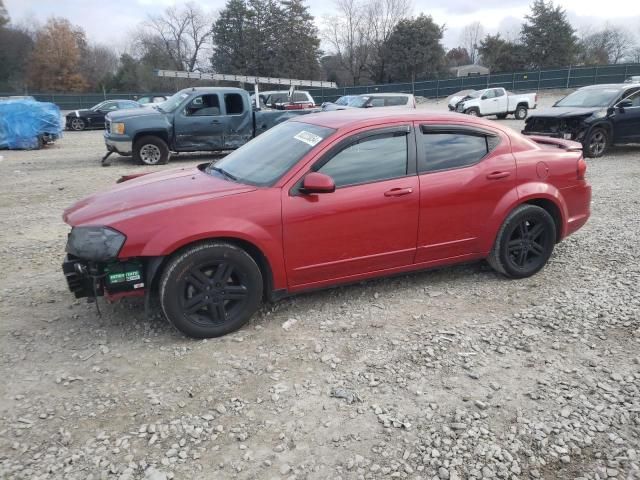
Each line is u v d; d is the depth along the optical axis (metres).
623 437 2.87
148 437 2.90
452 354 3.72
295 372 3.52
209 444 2.85
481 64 73.44
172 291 3.76
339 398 3.24
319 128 4.45
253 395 3.27
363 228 4.23
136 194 4.13
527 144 4.98
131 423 3.02
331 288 4.86
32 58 63.53
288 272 4.09
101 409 3.15
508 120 28.91
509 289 4.82
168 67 70.56
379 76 65.62
